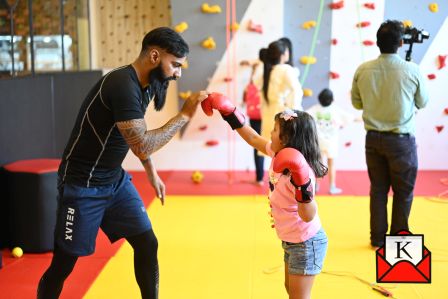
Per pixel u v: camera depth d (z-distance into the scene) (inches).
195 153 241.4
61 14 203.9
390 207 180.4
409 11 221.5
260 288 121.9
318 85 229.8
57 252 93.8
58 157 191.6
